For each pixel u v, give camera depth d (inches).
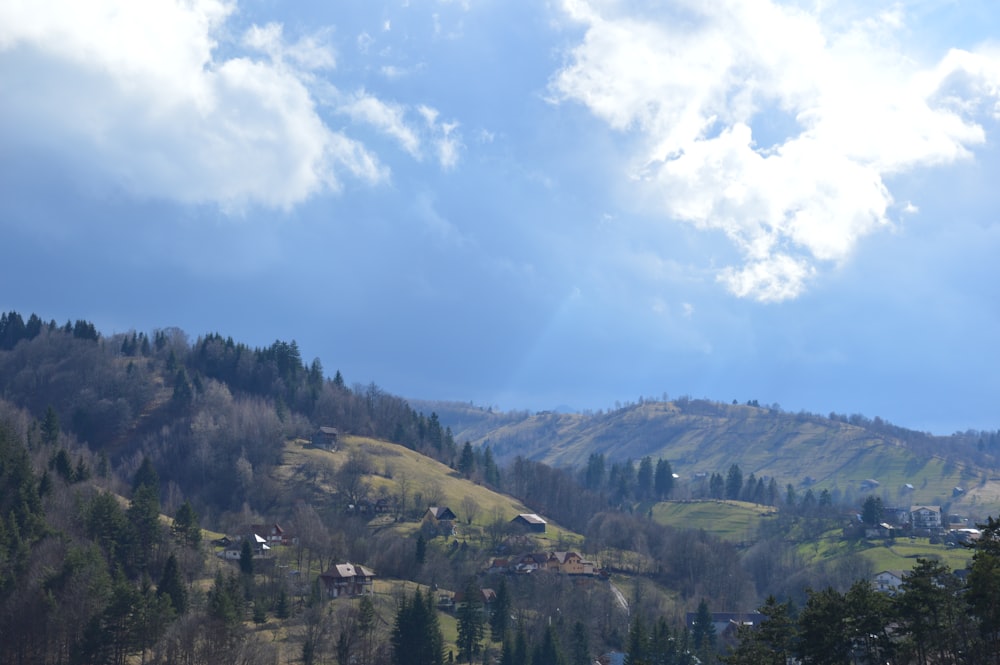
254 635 6240.2
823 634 3262.8
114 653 5551.2
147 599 5816.9
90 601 5693.9
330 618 6638.8
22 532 6496.1
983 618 3021.7
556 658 6368.1
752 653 3447.3
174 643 5570.9
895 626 3449.8
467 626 6811.0
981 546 3216.0
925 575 3253.0
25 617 5561.0
